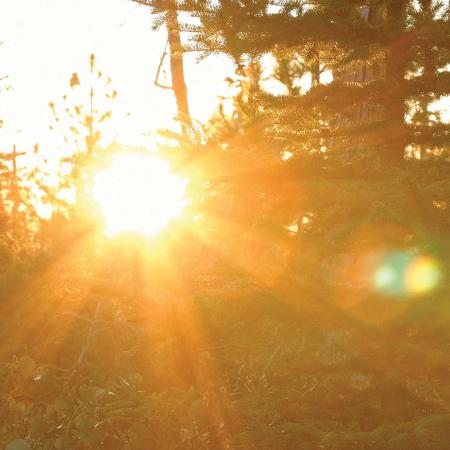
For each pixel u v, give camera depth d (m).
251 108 4.10
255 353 3.80
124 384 3.96
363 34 4.01
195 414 3.50
